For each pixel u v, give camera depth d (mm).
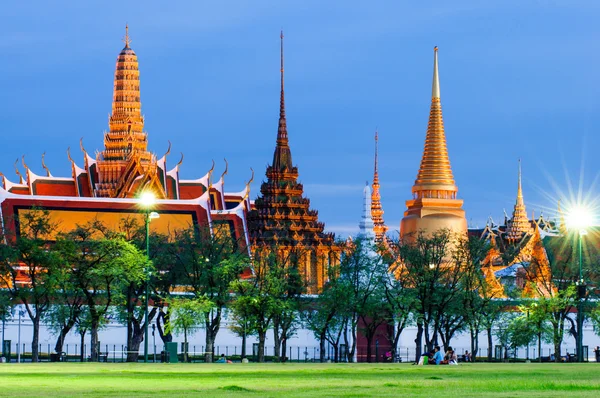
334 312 152000
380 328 171125
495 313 157250
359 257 155125
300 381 63156
